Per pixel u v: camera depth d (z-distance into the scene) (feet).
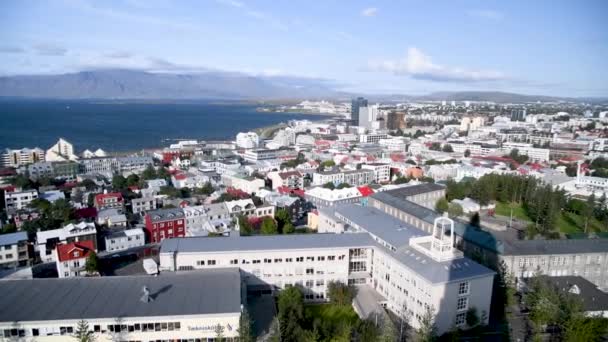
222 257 318.65
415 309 282.56
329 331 269.03
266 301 315.58
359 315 299.79
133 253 416.67
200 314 237.86
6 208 585.63
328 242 339.98
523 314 306.76
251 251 319.88
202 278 277.64
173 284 268.62
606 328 262.26
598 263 378.12
